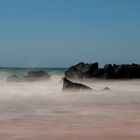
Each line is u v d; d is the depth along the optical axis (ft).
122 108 68.08
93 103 78.07
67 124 48.52
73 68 192.75
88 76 187.32
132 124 48.55
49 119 53.01
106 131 43.32
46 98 91.04
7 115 57.41
